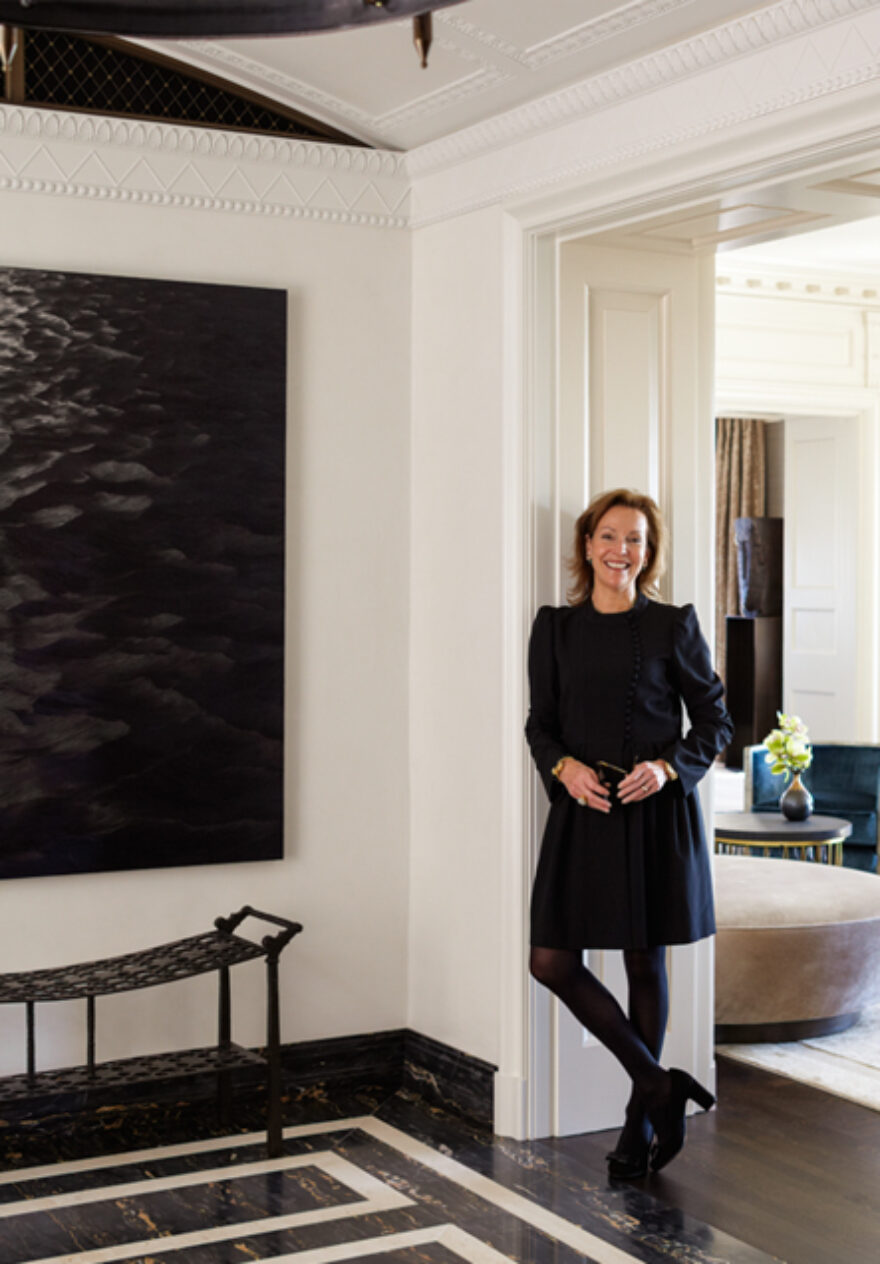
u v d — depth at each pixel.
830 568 9.47
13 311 4.14
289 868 4.55
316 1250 3.30
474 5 3.51
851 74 3.16
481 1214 3.54
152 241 4.35
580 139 3.95
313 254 4.57
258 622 4.45
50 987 3.77
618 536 3.80
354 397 4.64
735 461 13.19
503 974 4.20
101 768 4.24
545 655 3.88
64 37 4.23
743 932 4.92
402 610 4.73
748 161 3.49
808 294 8.77
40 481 4.17
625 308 4.30
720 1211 3.57
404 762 4.73
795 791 6.74
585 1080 4.21
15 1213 3.53
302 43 3.96
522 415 4.16
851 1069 4.73
